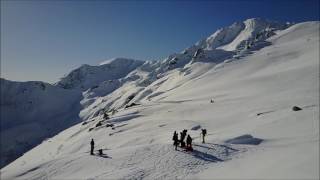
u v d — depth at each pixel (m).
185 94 121.25
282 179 21.23
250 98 80.56
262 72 128.25
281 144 32.91
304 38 191.25
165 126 60.88
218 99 91.06
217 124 55.94
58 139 115.19
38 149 116.12
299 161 23.77
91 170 30.25
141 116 86.94
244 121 54.06
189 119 67.81
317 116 44.56
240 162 27.64
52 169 32.44
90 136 72.19
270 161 25.73
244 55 174.88
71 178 29.20
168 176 26.28
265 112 57.19
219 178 24.38
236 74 137.50
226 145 33.66
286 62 134.00
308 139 33.41
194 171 26.98
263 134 39.47
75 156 35.38
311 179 20.17
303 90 76.19
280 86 89.69
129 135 59.91
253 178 22.72
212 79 142.25
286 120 45.56
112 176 27.39
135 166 29.31
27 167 34.31
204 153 31.25
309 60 121.69
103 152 35.75
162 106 94.88
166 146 34.03
